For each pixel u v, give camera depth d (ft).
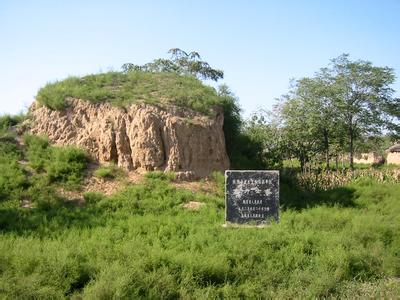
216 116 58.18
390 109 87.86
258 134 73.77
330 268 29.48
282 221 39.63
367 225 37.96
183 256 28.07
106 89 59.67
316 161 88.07
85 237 32.76
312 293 26.16
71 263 25.79
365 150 114.32
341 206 50.44
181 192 48.26
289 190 58.75
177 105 56.54
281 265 29.37
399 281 28.78
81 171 49.26
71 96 58.18
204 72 97.96
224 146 57.47
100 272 25.55
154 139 52.49
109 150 52.54
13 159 49.52
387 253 32.73
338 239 33.83
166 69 95.50
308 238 33.81
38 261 25.88
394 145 144.25
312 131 79.71
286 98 83.71
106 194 46.42
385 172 75.82
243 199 40.09
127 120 53.78
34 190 44.52
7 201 42.06
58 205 42.70
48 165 48.75
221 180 52.26
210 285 26.05
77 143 53.88
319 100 82.89
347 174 73.00
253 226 38.11
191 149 53.67
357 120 87.86
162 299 24.23
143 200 45.44
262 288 26.71
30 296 22.85
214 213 42.73
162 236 33.88
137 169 51.98
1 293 22.63
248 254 29.94
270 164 70.18
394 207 49.80
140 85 61.62
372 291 26.66
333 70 88.02
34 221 37.78
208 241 32.24
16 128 56.70
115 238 33.01
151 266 27.12
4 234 34.22
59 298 23.20
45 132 55.67
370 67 86.99
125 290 23.70
